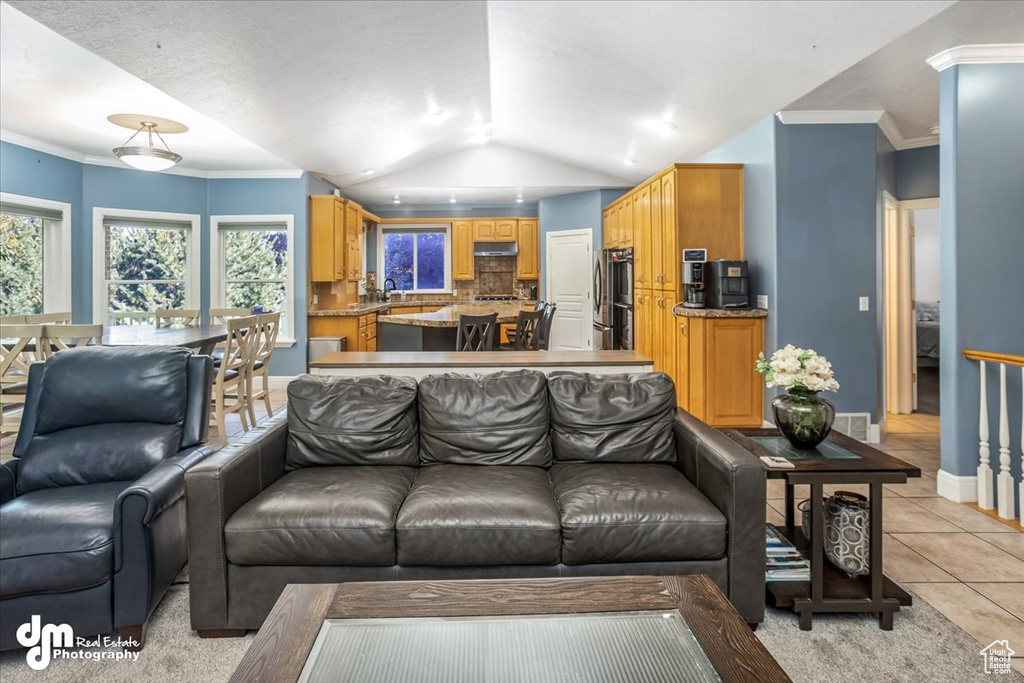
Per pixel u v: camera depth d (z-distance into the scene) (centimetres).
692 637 126
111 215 586
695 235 477
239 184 646
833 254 432
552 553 196
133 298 613
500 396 260
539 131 636
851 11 289
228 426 504
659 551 196
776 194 429
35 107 418
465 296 960
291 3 291
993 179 312
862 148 429
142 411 242
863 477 202
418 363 313
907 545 270
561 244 847
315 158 587
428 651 122
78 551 182
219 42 314
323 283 693
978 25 285
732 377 448
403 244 970
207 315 650
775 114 428
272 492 213
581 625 131
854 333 436
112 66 344
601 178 757
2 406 373
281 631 128
